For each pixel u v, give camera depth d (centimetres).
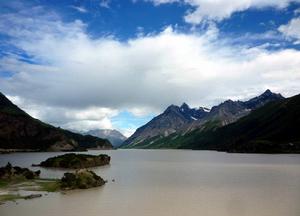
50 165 14688
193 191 7369
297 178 9650
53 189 7588
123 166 15275
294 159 19238
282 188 7688
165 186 8169
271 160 18400
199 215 5212
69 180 7969
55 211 5456
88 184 8000
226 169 13025
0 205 5891
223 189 7612
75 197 6650
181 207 5728
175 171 12338
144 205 5897
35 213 5319
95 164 15538
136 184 8550
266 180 9206
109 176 10581
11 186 8000
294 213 5281
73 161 14412
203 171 12225
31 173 9694
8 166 9775
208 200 6306
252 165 14962
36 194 6919
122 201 6250
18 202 6131
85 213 5334
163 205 5888
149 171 12456
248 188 7725
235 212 5362
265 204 5922
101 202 6156
